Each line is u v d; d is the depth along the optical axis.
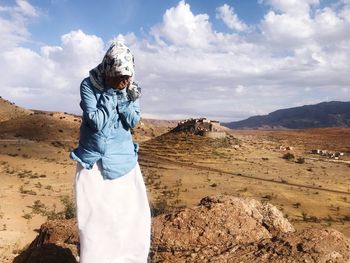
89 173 4.29
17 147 106.00
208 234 6.48
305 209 55.97
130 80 4.18
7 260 21.75
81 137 4.30
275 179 80.69
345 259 5.39
